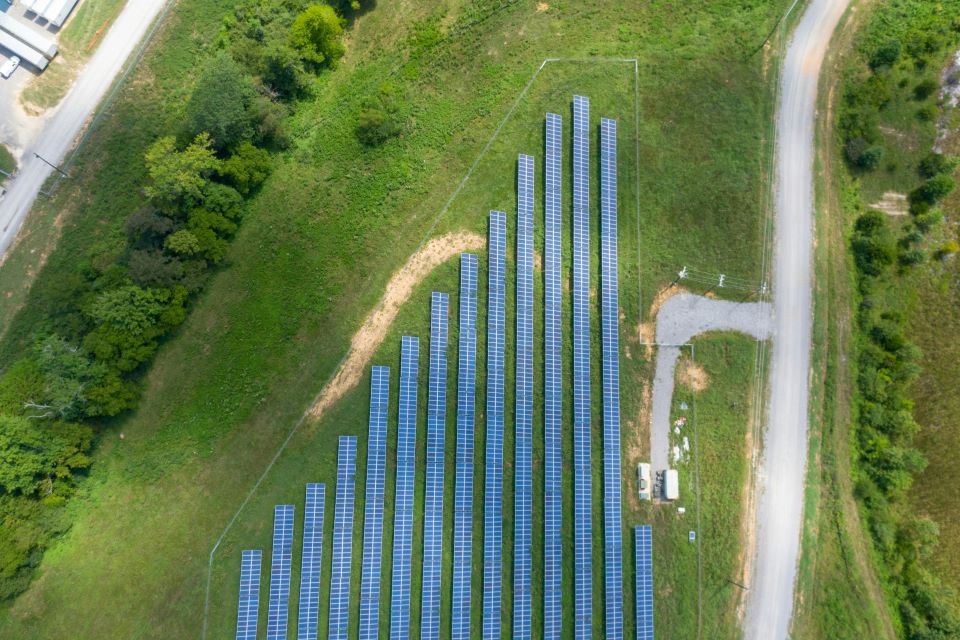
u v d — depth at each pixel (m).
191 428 48.03
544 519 47.75
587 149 53.09
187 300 49.38
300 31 53.44
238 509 46.81
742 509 49.75
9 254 51.78
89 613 44.88
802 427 51.06
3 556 43.22
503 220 51.16
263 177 51.69
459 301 49.69
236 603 45.72
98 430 47.50
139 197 52.75
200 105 48.50
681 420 50.50
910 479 50.84
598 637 47.19
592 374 50.41
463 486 47.22
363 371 49.12
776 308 52.50
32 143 53.16
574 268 51.25
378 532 46.38
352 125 54.00
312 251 51.31
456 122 53.81
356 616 45.59
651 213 52.91
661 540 48.88
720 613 48.38
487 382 48.62
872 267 52.66
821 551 49.62
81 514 46.47
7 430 43.28
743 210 53.50
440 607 46.09
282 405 48.53
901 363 51.56
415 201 52.19
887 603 49.72
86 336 46.97
